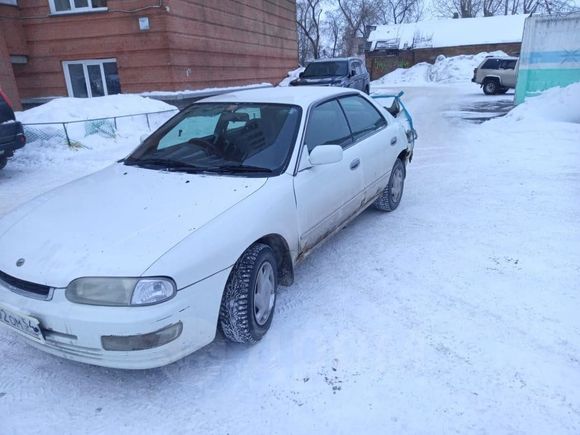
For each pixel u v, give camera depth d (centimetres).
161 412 240
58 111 905
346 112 418
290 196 310
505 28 3900
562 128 963
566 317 307
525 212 504
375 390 249
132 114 991
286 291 354
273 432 225
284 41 2020
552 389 246
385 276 373
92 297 224
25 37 1204
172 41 1149
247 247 268
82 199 293
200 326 243
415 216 507
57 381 266
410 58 3988
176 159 341
